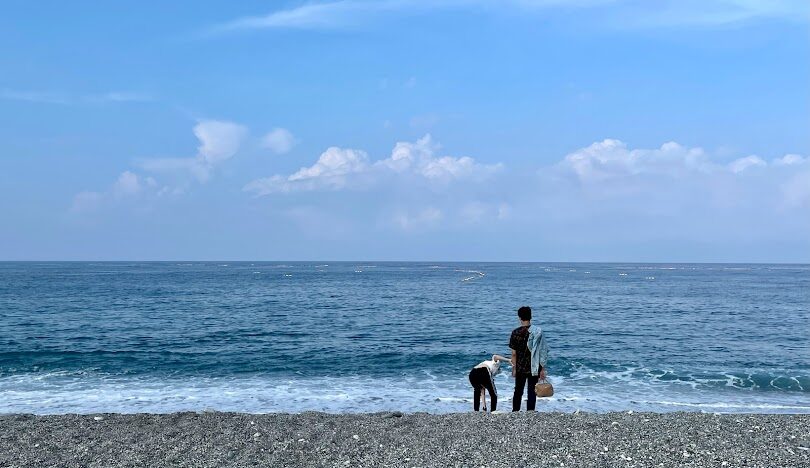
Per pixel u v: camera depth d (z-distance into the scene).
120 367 24.66
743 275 171.25
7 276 132.12
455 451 9.82
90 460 9.52
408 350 29.70
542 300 66.31
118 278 122.81
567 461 9.20
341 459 9.52
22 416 12.86
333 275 149.62
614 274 174.00
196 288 86.69
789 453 9.55
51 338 33.28
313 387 20.48
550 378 22.30
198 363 25.75
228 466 9.20
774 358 27.53
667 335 36.00
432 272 184.50
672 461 9.17
